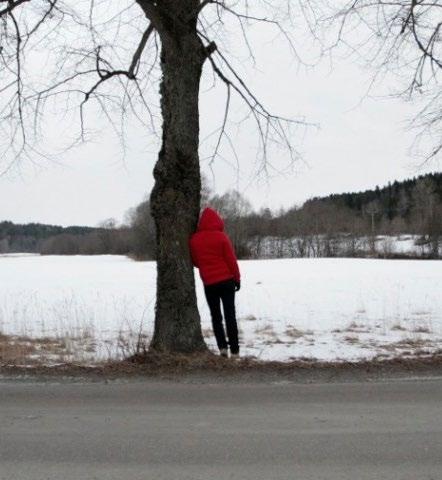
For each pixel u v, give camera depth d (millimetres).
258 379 6703
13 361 7727
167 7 7660
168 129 7895
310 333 10812
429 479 3896
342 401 5793
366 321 12742
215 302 7965
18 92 9289
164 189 7871
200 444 4590
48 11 8883
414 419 5199
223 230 8102
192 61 7887
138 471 4066
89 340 9945
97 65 9508
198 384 6500
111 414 5398
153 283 25953
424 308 15000
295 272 32250
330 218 102062
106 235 129875
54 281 27781
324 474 3992
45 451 4453
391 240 98375
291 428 4969
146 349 8422
